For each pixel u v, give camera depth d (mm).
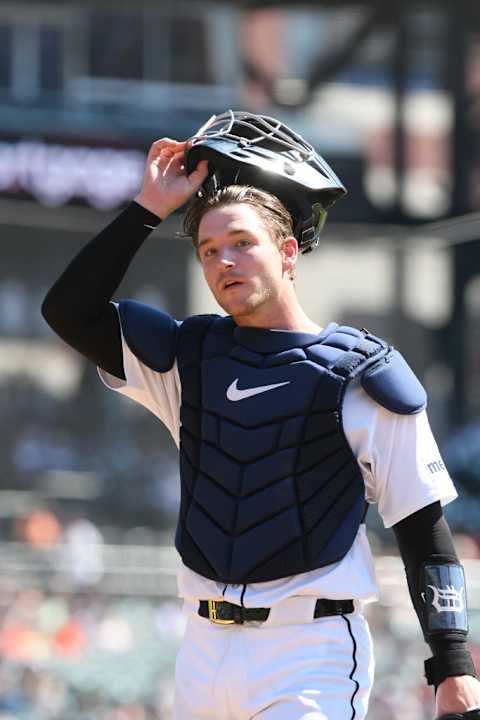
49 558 29344
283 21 51125
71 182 30672
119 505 48188
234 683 8469
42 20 56531
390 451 8609
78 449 56156
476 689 8250
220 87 55562
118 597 27953
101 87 56656
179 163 9445
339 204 32469
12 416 60938
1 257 67000
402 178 41125
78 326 9297
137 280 67375
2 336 66562
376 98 51562
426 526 8633
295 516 8453
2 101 49000
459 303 54500
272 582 8453
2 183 30250
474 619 24750
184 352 9203
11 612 26969
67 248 67875
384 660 25422
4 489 53469
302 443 8547
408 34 47938
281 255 8977
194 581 8719
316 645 8422
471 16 32406
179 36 55812
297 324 9039
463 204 32375
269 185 9250
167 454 54781
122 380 9523
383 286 72812
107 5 35219
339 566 8461
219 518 8609
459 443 40031
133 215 9289
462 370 54000
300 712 8266
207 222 8883
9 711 25094
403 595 26156
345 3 32125
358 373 8625
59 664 26062
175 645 26859
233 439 8664
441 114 50031
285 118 51031
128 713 25766
